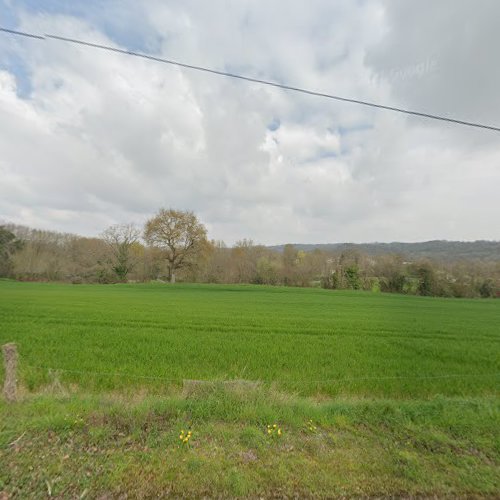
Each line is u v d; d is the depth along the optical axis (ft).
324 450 13.70
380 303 110.42
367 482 11.79
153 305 85.15
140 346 38.68
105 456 12.67
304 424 15.84
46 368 28.91
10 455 12.59
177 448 13.25
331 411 17.54
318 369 32.53
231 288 160.25
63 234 246.88
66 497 10.59
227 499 10.66
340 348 41.47
